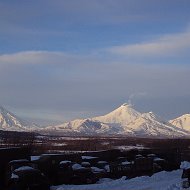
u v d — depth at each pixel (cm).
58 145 12925
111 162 5688
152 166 5800
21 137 14588
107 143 15962
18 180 3688
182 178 4381
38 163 4569
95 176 4997
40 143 13812
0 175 3997
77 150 10675
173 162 6594
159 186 3916
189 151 10119
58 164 4716
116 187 4019
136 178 4831
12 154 4256
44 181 3812
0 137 13600
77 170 4756
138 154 6384
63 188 3956
